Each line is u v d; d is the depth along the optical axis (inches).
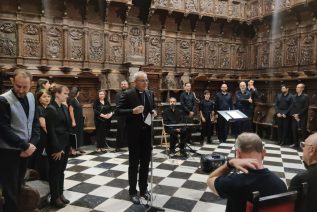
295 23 389.1
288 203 61.8
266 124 345.4
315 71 341.4
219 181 70.6
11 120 116.3
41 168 166.6
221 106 320.5
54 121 139.5
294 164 228.5
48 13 334.6
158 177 194.4
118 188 173.2
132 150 153.1
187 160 238.7
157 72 362.9
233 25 445.7
